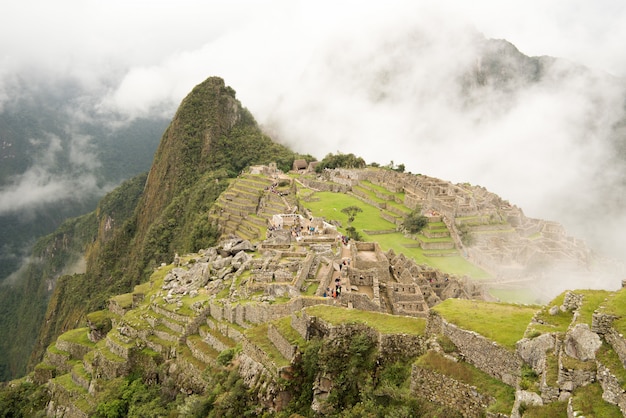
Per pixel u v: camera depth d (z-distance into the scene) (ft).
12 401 270.67
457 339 97.04
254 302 176.14
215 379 147.54
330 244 260.01
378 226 560.61
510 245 488.02
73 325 558.97
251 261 222.48
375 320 120.26
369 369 110.73
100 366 222.48
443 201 579.07
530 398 77.05
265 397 125.39
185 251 546.67
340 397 111.55
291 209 508.12
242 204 583.99
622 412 67.05
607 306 78.18
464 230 522.47
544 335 83.76
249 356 141.38
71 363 283.18
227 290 209.46
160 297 238.07
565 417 72.38
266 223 479.00
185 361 180.75
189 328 195.42
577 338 77.30
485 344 91.66
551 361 79.71
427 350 101.55
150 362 204.64
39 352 589.73
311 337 127.34
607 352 73.67
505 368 87.81
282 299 174.70
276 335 137.08
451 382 92.53
